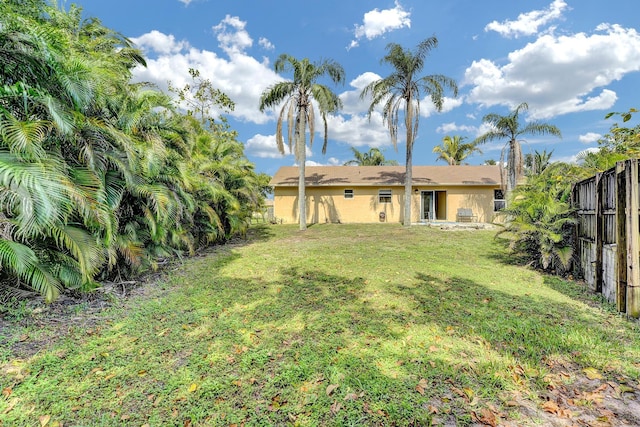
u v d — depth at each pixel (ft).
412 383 8.00
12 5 14.79
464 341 10.27
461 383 7.96
